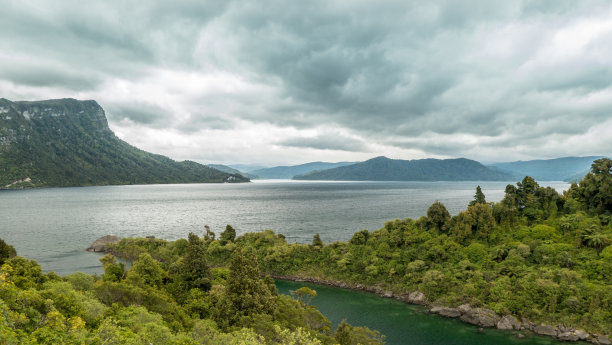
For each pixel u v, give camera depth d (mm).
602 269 73375
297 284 98500
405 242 100062
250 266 61031
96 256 120438
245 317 51750
